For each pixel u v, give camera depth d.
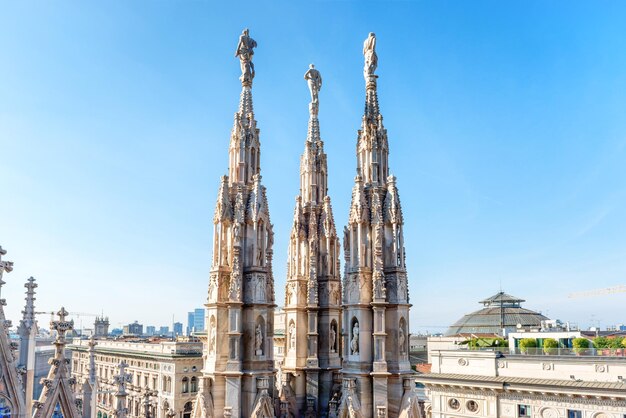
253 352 27.39
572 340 59.00
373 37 30.86
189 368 92.25
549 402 51.53
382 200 28.78
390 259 28.02
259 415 26.17
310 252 32.19
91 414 26.48
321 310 31.98
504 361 56.44
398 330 27.11
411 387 26.47
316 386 30.66
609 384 48.16
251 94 31.56
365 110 30.14
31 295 24.45
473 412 56.47
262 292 28.08
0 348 22.39
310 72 35.38
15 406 22.64
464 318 94.50
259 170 30.62
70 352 117.62
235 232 28.05
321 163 34.00
